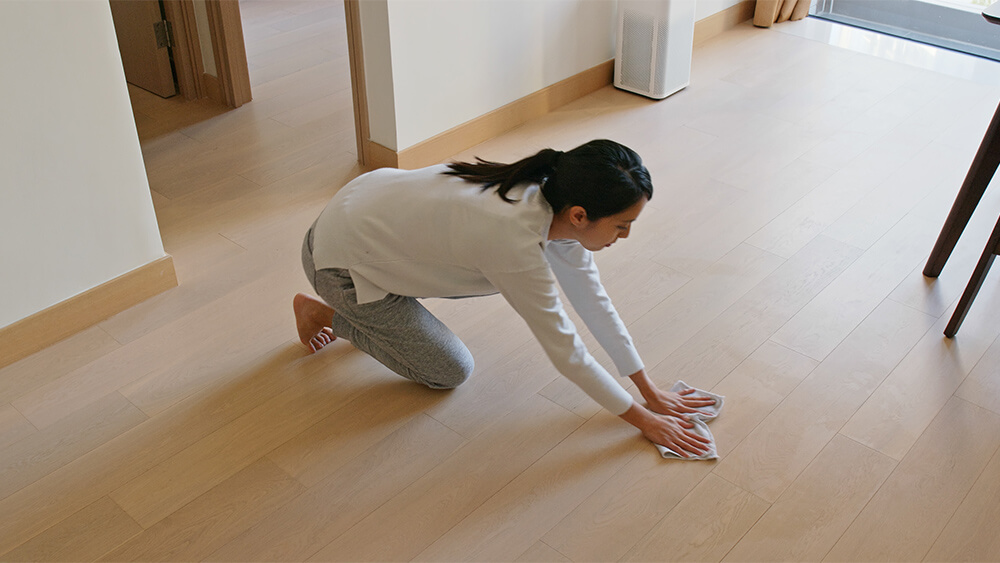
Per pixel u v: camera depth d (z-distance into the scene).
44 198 2.04
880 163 3.00
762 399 2.00
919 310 2.28
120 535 1.67
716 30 4.15
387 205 1.71
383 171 1.81
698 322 2.25
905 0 4.09
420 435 1.91
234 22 3.29
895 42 4.04
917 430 1.91
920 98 3.49
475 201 1.58
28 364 2.10
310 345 2.14
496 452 1.86
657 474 1.80
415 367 1.94
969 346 2.16
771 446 1.87
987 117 3.32
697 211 2.74
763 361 2.11
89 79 2.02
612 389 1.73
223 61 3.34
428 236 1.65
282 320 2.26
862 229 2.63
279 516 1.72
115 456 1.85
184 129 3.26
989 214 2.68
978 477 1.79
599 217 1.49
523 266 1.54
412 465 1.83
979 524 1.69
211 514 1.72
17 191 1.99
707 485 1.78
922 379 2.05
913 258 2.50
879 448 1.86
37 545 1.65
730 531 1.68
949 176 2.91
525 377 2.07
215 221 2.68
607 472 1.81
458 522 1.70
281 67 3.81
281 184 2.90
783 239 2.59
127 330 2.21
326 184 2.90
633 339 2.19
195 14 3.32
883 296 2.34
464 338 2.21
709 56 3.92
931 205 2.75
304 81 3.68
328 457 1.85
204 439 1.89
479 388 2.04
